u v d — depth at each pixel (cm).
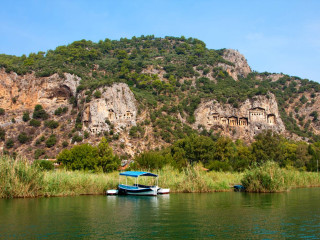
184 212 2894
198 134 14312
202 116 15288
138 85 17625
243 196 4116
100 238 2008
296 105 18975
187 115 15462
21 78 14575
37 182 3847
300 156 9969
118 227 2291
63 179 4203
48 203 3369
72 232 2144
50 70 14925
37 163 4072
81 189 4253
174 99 16250
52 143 12025
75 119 13288
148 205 3306
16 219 2544
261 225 2370
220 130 15100
